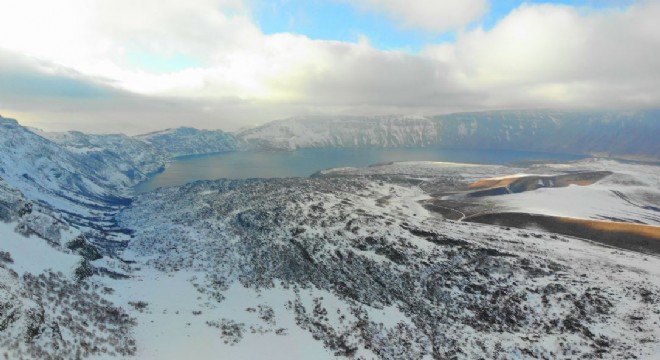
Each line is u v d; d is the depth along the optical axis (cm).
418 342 6206
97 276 6644
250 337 5541
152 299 6450
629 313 6875
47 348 3666
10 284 4347
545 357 5891
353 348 5703
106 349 4281
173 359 4569
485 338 6488
